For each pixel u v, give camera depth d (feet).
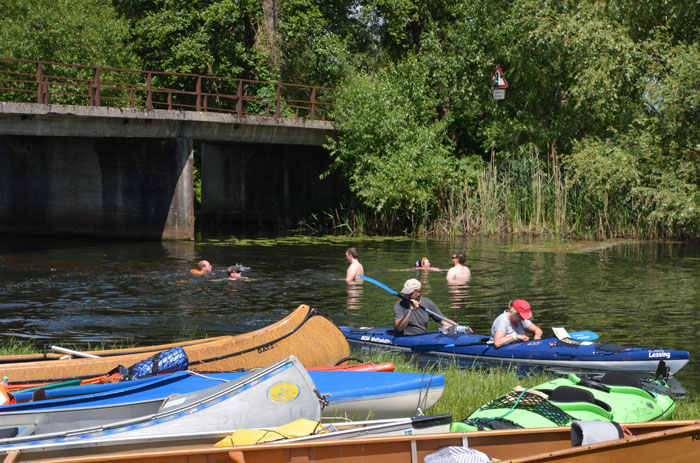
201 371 22.72
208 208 108.88
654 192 64.64
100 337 33.73
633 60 73.36
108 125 72.59
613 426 16.52
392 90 89.20
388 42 116.16
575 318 38.22
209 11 100.53
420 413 18.63
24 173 89.61
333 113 91.50
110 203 84.84
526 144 91.15
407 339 33.01
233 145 106.73
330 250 70.23
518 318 31.86
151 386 20.21
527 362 30.42
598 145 75.97
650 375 28.09
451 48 101.55
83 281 50.39
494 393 23.41
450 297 44.68
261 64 108.37
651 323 36.88
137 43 107.45
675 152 64.90
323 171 99.71
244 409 17.60
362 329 34.96
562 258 63.41
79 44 97.30
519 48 91.97
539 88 94.17
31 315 38.75
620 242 77.00
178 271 55.47
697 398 24.29
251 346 25.40
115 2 109.40
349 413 20.39
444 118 96.32
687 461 16.57
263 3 107.76
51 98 94.84
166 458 14.99
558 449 17.19
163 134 77.82
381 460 16.10
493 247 72.43
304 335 26.89
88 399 18.80
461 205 86.69
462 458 15.37
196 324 36.70
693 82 60.39
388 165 84.99
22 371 21.91
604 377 22.30
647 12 72.38
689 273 54.24
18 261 61.21
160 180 81.25
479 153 105.81
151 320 37.68
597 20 74.79
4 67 93.66
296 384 18.42
